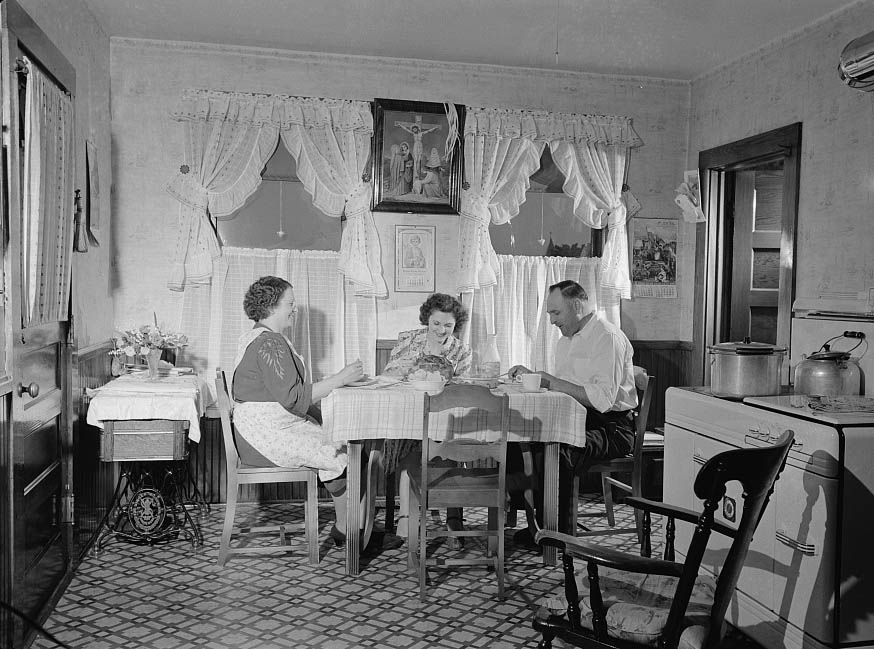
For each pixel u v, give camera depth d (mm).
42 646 3260
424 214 5863
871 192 4402
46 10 3889
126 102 5441
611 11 4797
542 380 4645
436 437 4078
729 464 2293
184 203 5469
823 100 4797
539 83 6031
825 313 4184
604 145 6094
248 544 4684
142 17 5008
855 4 4551
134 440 4352
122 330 5484
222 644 3318
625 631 2436
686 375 6352
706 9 4727
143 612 3648
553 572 4234
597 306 6129
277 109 5562
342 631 3469
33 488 3379
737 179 6047
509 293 6000
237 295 5586
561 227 6219
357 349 5746
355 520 4164
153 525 4668
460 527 4617
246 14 4945
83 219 4277
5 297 2920
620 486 4789
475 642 3375
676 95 6277
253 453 4332
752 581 3418
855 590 3033
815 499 3053
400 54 5691
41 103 3312
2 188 2877
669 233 6316
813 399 3449
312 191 5652
